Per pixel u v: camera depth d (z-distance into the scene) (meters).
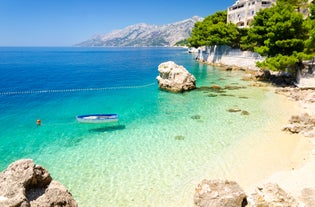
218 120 30.64
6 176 11.39
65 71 82.50
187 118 31.69
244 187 17.28
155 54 191.25
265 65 47.59
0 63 115.62
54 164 20.95
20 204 10.09
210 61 96.69
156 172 19.45
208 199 14.07
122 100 41.75
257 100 39.28
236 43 81.69
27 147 24.33
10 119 32.44
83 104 39.69
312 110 32.91
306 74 44.31
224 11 109.69
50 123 30.88
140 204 15.87
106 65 102.56
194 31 108.69
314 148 22.08
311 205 14.34
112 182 18.25
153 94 45.47
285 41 45.78
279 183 17.22
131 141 25.22
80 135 27.08
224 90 46.69
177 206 15.65
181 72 47.03
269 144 23.66
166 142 24.75
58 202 11.60
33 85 56.12
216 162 20.73
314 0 65.69
